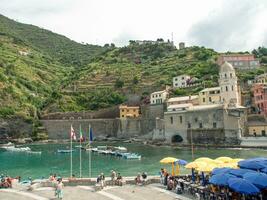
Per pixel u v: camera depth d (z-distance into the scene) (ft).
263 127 399.03
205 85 595.06
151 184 145.07
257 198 109.40
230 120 406.21
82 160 320.70
